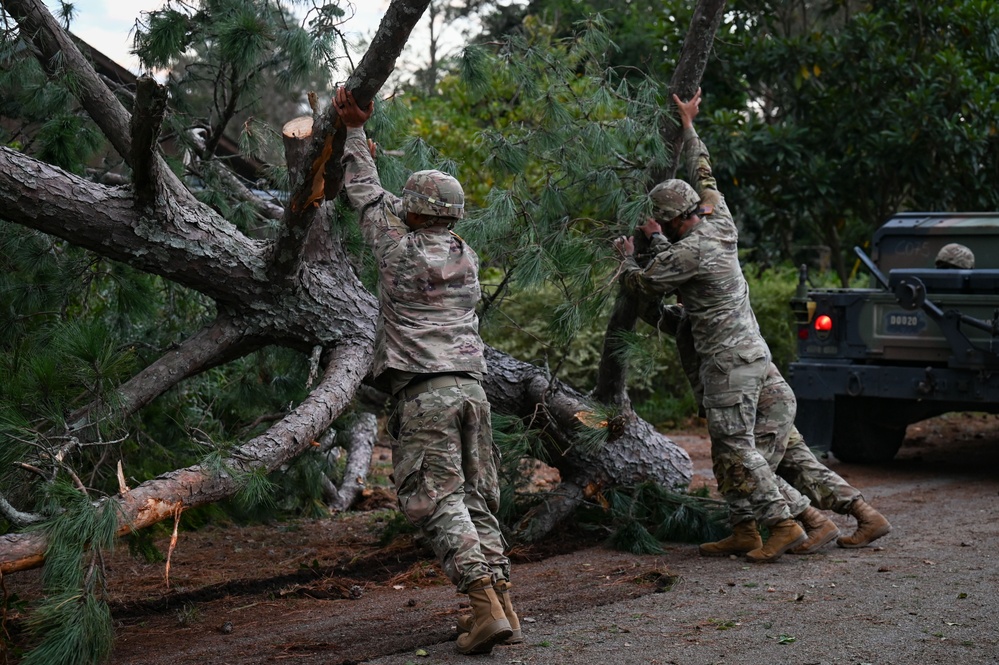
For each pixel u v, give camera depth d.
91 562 3.41
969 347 6.99
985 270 7.10
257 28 4.58
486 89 5.47
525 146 5.36
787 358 11.80
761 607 4.09
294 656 3.64
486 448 3.77
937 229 7.92
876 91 11.88
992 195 11.52
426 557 5.29
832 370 7.68
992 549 5.05
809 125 12.33
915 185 11.83
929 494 6.86
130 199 4.36
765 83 12.98
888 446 8.34
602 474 5.76
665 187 5.00
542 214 5.26
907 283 6.81
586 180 5.40
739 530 5.11
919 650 3.47
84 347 3.74
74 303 5.58
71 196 4.23
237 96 5.23
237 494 4.13
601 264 5.14
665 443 6.02
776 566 4.87
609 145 5.22
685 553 5.31
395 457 3.70
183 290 5.86
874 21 11.58
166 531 5.96
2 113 5.38
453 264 3.76
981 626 3.73
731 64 11.94
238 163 6.76
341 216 4.87
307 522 6.64
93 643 3.32
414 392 3.65
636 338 5.09
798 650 3.50
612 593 4.44
